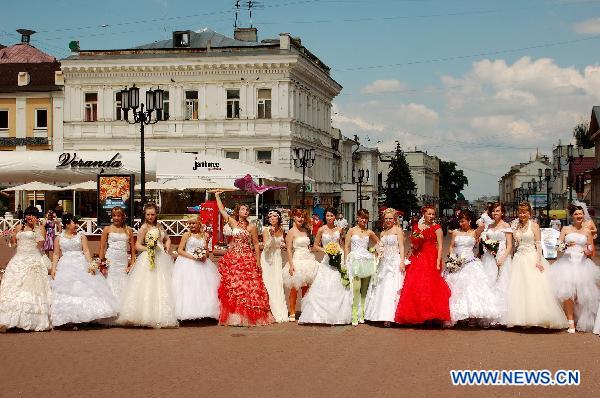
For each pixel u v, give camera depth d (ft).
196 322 46.93
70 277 44.11
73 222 45.27
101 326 44.88
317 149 200.85
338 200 215.10
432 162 519.19
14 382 30.27
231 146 176.14
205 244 46.57
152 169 130.21
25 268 43.68
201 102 177.27
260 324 45.44
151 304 44.27
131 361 34.42
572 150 176.45
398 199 353.10
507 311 43.50
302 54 177.88
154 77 178.50
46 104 185.26
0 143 186.50
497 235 46.09
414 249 45.44
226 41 189.67
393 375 31.37
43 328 43.24
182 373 31.76
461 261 44.50
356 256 46.39
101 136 180.65
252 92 175.42
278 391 28.53
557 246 44.52
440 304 43.68
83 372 32.07
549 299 43.04
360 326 45.34
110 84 180.14
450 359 34.86
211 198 141.28
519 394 28.50
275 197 172.45
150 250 44.73
